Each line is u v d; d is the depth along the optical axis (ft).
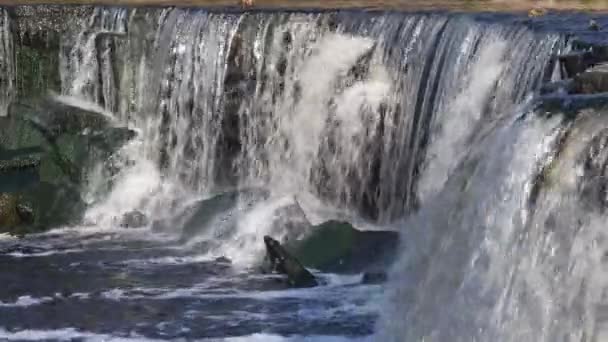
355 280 55.26
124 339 48.24
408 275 44.93
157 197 69.72
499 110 57.16
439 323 41.88
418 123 61.72
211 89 70.54
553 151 39.22
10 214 67.31
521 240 39.22
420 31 63.41
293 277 55.11
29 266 59.41
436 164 59.41
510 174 40.29
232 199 65.00
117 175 70.38
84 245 63.72
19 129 72.02
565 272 37.65
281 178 67.77
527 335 38.14
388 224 62.80
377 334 46.47
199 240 62.95
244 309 51.49
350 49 66.44
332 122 65.72
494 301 39.55
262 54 69.15
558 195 38.45
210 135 70.44
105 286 55.62
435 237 43.62
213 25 70.79
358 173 64.44
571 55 53.31
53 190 69.05
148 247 62.95
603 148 37.99
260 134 68.80
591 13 68.74
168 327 49.55
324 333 47.98
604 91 45.11
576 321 36.94
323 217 64.59
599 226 37.14
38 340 48.34
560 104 40.83
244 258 59.77
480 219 41.14
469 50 59.82
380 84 64.59
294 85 67.87
